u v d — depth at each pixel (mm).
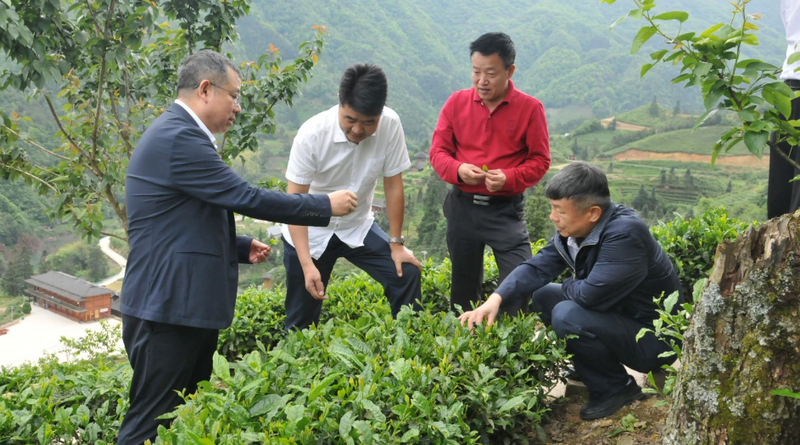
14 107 49406
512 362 2844
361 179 3631
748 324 1846
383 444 1962
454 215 3922
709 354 1928
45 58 5637
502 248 3812
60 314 57469
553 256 3268
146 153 2574
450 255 4109
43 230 85875
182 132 2555
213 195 2566
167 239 2578
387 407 2223
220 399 2176
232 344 4922
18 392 3488
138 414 2713
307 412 2080
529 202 21844
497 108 3719
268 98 7848
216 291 2662
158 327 2604
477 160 3836
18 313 58000
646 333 3049
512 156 3807
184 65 2684
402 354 2646
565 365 3271
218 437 1962
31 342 50062
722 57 2080
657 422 2877
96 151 7535
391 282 3789
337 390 2330
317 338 2928
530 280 3219
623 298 3006
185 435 1877
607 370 3068
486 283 5078
